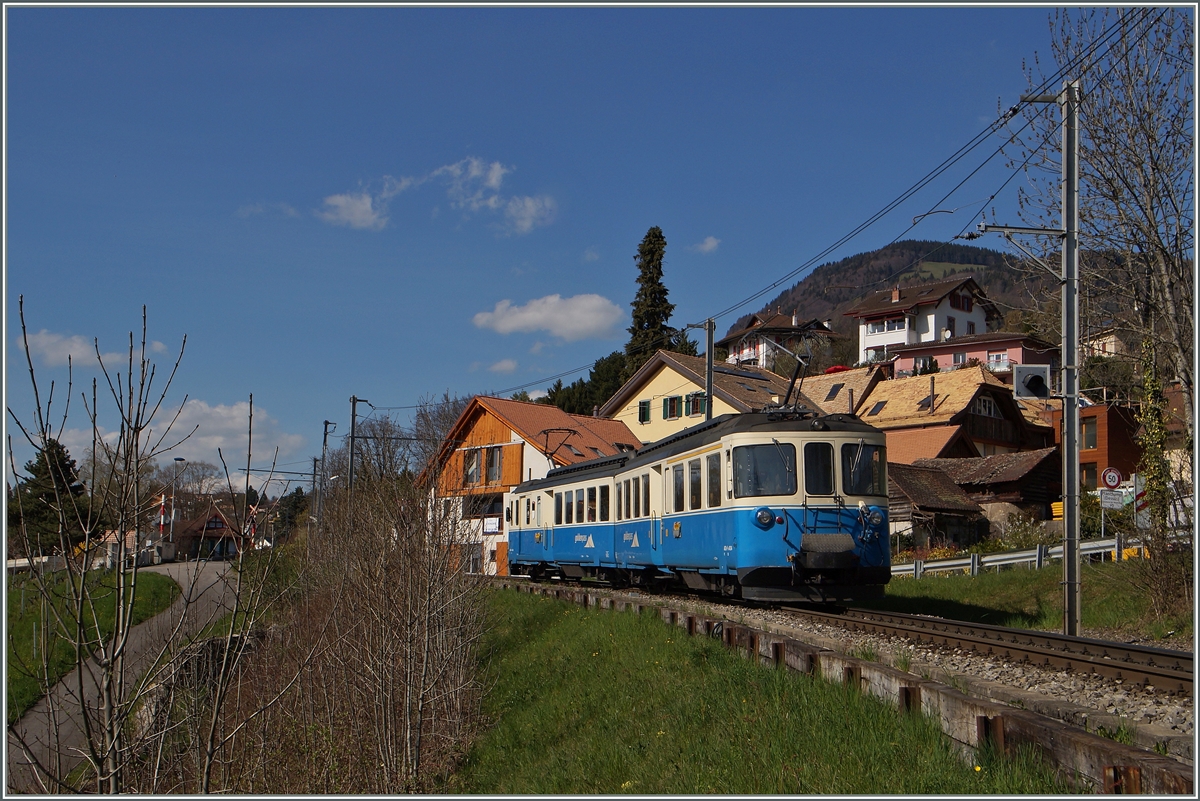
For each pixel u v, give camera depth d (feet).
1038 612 55.16
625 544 64.59
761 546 45.37
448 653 43.42
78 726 18.67
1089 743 17.71
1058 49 52.70
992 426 151.64
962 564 79.61
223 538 21.61
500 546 126.31
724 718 27.61
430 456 54.75
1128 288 53.16
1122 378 59.21
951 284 259.60
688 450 53.57
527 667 48.21
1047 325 60.49
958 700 21.67
